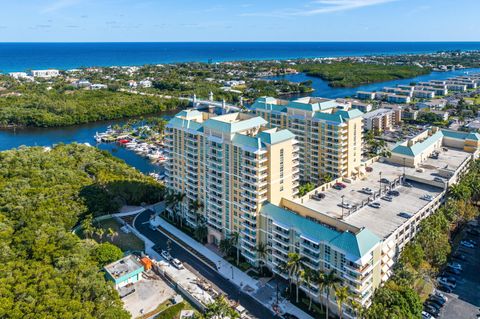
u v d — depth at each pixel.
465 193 188.12
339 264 132.12
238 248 169.12
